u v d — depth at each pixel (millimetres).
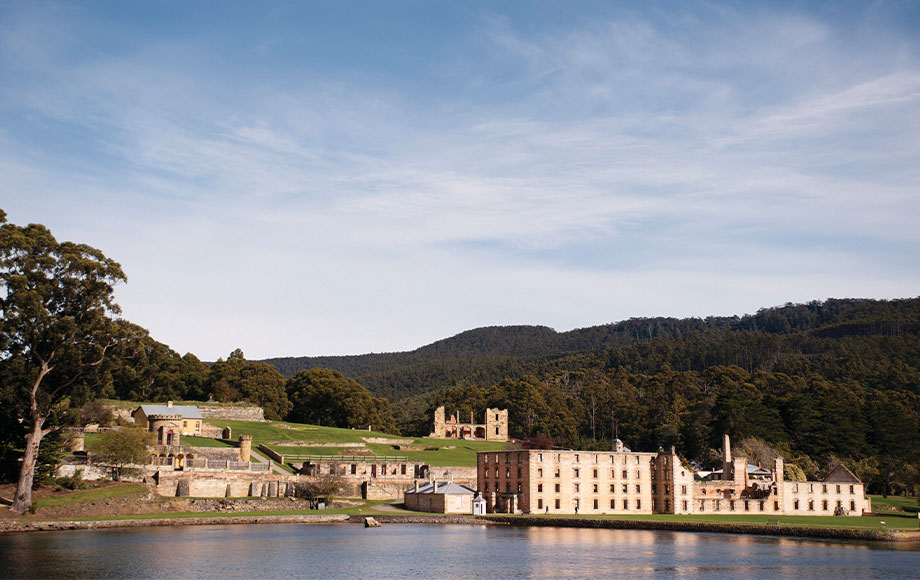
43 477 155000
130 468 173750
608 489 194625
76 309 147250
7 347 138625
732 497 199375
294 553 129875
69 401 165750
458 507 189125
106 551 122812
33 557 115812
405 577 112438
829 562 127562
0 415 143250
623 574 116688
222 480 181875
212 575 109000
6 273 139875
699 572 118562
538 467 190250
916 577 114938
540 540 152750
